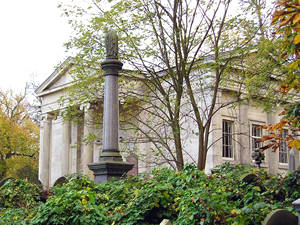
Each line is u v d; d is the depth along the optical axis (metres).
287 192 9.26
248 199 9.18
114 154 14.43
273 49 16.12
